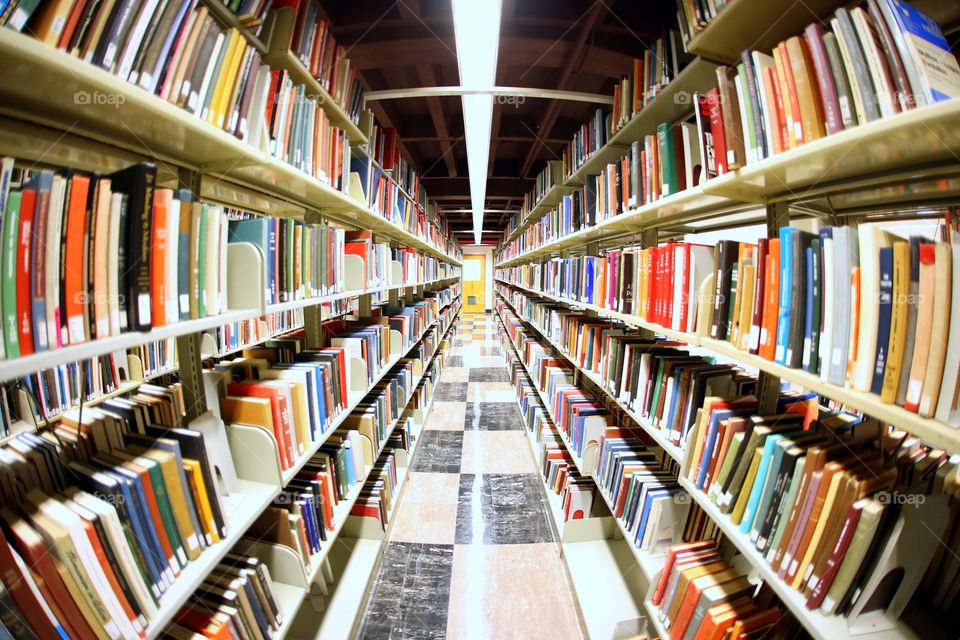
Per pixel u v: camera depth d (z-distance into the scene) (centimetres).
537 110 333
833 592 64
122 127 77
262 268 98
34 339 52
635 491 138
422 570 189
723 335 96
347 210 198
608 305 177
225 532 84
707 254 108
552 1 204
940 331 51
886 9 60
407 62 237
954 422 50
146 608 65
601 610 156
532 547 205
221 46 90
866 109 63
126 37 67
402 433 260
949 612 67
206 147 90
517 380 423
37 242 52
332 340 181
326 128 152
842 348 64
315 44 144
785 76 76
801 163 73
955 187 88
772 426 84
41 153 90
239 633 87
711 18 98
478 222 673
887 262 57
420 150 466
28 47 48
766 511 77
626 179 164
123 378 231
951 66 65
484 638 154
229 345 295
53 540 54
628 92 172
